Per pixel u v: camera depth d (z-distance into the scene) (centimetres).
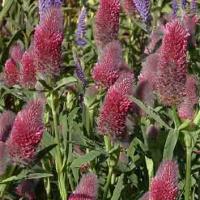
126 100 104
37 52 108
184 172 114
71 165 108
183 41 105
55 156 111
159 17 174
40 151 99
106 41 125
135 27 174
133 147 111
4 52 151
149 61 109
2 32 169
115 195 105
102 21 124
